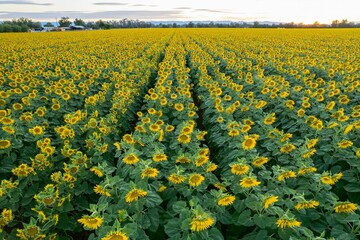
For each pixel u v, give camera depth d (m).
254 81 12.73
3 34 50.66
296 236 3.39
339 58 19.39
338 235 3.60
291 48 26.19
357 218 3.59
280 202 3.92
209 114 9.12
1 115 6.76
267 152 6.17
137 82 13.70
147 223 3.73
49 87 10.57
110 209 3.80
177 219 3.63
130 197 3.62
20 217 5.00
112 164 6.50
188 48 27.12
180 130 6.27
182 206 3.59
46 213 4.11
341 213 3.81
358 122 5.98
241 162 4.51
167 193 4.45
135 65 16.62
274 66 16.41
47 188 4.23
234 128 6.25
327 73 14.31
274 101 9.38
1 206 4.48
